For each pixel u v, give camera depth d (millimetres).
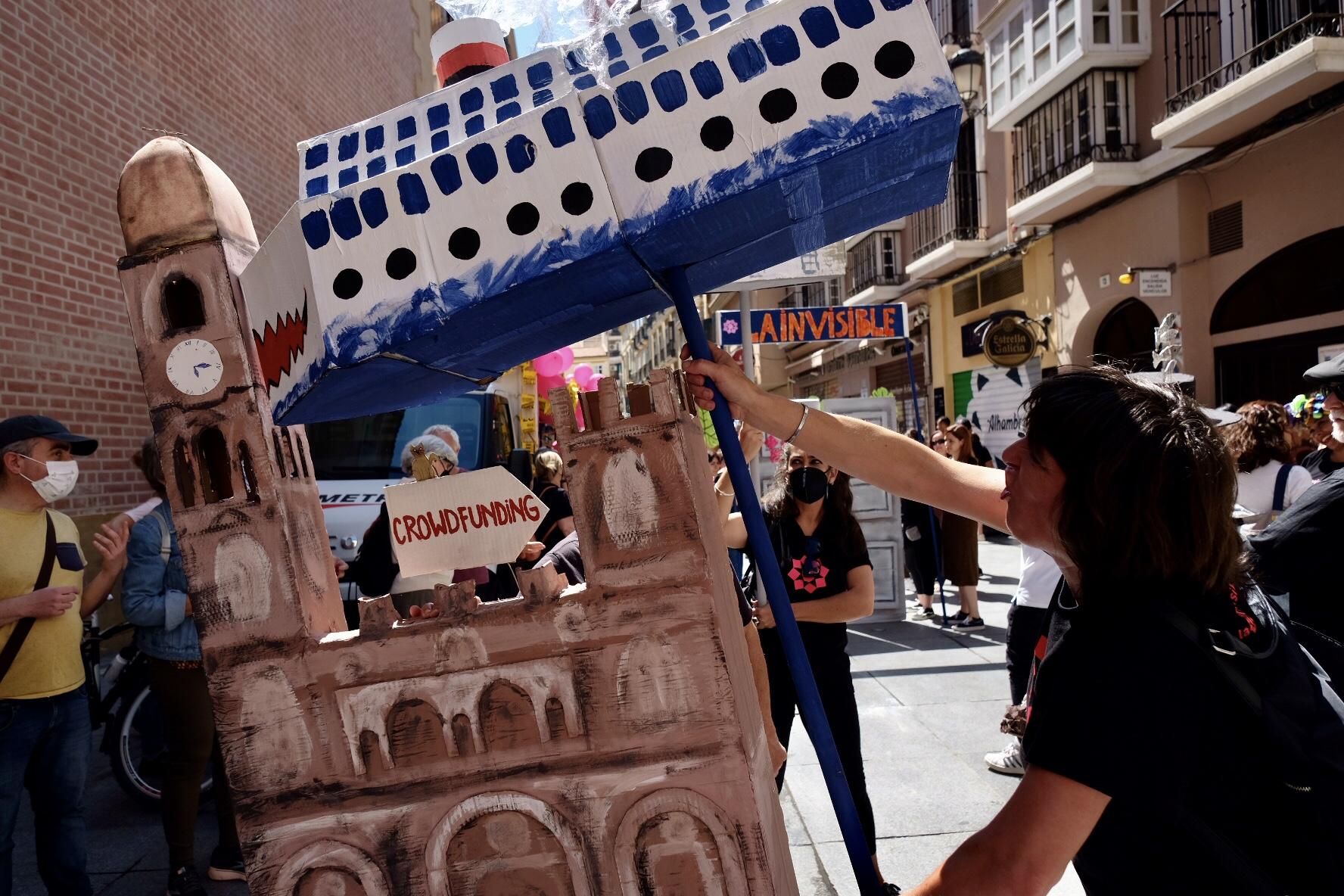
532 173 988
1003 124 12852
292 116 9320
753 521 1280
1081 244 11703
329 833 1109
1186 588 965
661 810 1062
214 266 1135
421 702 1101
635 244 1022
